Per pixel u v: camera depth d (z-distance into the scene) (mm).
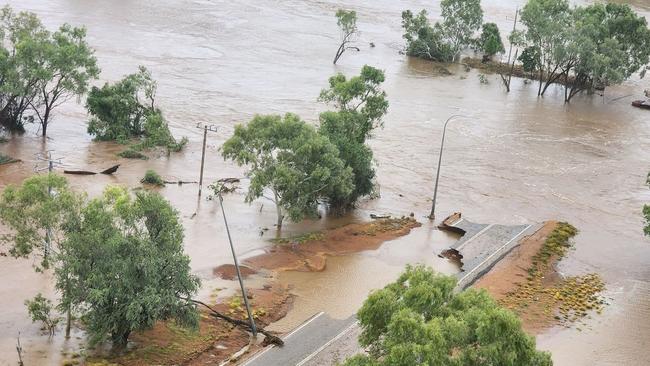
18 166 81562
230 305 56406
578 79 131875
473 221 79562
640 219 85438
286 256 66250
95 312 48156
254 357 50281
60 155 86188
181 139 94500
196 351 50031
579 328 59031
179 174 84188
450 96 126688
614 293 65875
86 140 92438
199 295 57625
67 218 49656
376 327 40375
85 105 95625
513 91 134875
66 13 144500
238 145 69812
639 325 60750
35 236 50375
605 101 133750
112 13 150000
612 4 139625
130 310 47094
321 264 65438
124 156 87562
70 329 51375
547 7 132250
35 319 50031
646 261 73562
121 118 93438
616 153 107562
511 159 100750
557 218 83375
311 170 70500
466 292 41812
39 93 93875
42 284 57438
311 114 107312
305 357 51031
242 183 83500
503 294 62562
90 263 48625
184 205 75312
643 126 121188
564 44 129875
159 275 49219
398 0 189875
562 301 62938
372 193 82875
